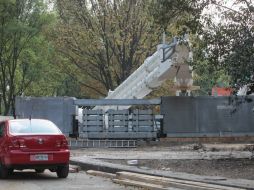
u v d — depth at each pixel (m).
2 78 46.38
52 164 15.42
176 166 17.17
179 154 22.02
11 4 41.34
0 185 14.24
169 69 29.25
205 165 17.05
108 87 46.28
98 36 44.34
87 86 49.66
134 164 18.16
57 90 58.72
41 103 30.58
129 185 13.99
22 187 13.77
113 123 30.34
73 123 30.50
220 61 17.75
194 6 17.52
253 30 16.69
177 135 30.53
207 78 21.03
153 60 30.02
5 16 41.44
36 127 15.77
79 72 48.16
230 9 17.22
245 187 12.11
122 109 31.25
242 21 17.00
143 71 30.81
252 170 15.51
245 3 16.98
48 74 48.00
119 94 32.59
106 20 43.97
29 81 46.84
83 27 44.53
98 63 45.75
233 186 12.39
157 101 30.61
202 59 18.25
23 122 15.95
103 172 17.05
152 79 30.23
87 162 19.02
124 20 43.78
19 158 15.09
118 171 16.77
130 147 29.25
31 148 15.27
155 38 42.38
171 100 30.64
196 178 13.88
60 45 44.84
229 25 17.19
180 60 27.59
